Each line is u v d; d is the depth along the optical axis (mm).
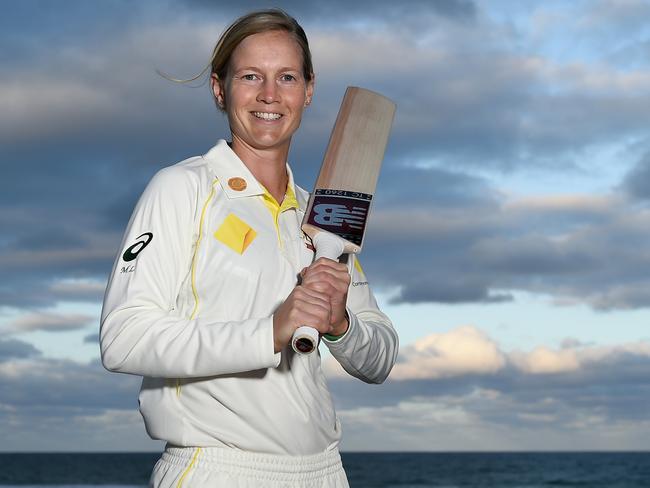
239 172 2340
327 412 2318
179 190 2225
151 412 2209
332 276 2113
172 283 2180
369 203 2561
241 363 2031
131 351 2074
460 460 85312
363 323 2389
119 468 70062
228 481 2131
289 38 2383
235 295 2201
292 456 2203
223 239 2229
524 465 70312
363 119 2707
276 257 2281
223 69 2445
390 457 104500
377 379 2529
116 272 2168
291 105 2381
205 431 2152
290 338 2039
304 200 2621
